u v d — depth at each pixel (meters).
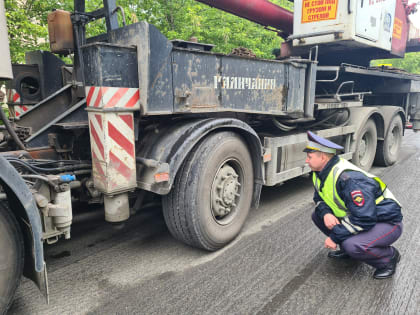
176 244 3.25
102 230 3.57
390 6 6.07
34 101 4.20
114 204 2.59
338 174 2.50
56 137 2.79
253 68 3.40
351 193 2.41
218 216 3.18
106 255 3.01
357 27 5.26
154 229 3.61
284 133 4.35
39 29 6.17
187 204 2.78
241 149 3.24
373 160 6.17
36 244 1.93
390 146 6.54
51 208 2.16
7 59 1.81
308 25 5.56
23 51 6.18
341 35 5.27
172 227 2.95
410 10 6.84
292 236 3.39
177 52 2.70
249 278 2.61
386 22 6.06
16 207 2.04
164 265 2.83
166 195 2.89
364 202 2.40
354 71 5.18
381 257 2.54
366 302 2.30
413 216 3.85
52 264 2.86
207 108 3.01
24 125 3.41
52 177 2.19
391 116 6.18
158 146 2.82
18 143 2.59
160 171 2.56
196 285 2.52
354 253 2.50
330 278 2.60
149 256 3.00
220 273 2.69
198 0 5.09
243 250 3.09
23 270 2.18
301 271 2.71
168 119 3.13
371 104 7.54
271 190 5.05
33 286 2.52
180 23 9.05
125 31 2.57
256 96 3.49
